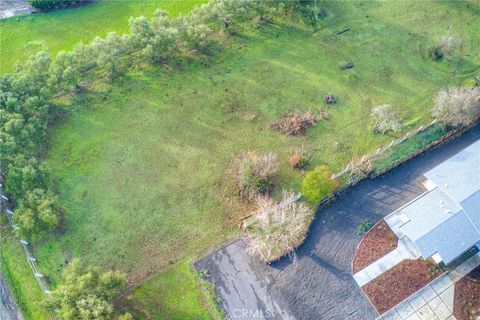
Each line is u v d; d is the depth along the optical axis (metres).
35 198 47.09
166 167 52.69
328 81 60.50
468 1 69.69
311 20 67.06
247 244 47.25
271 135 55.38
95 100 58.25
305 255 46.78
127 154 53.69
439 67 62.12
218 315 43.19
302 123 55.84
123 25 67.50
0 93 52.75
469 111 53.59
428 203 48.12
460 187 48.34
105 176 51.91
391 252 47.06
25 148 51.88
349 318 43.38
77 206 49.62
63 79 56.41
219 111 57.31
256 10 65.06
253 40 64.94
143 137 55.09
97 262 46.16
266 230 45.09
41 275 45.03
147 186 51.22
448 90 58.56
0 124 50.91
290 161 52.78
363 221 49.12
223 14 62.56
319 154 53.84
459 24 67.00
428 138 55.41
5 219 48.53
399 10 69.00
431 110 55.91
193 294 44.34
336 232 48.44
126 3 70.12
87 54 58.31
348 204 50.38
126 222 48.72
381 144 54.75
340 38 65.38
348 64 62.19
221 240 47.66
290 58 62.97
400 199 50.69
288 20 67.31
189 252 46.91
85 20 68.19
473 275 45.69
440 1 69.88
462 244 45.41
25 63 58.53
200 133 55.47
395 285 45.12
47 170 50.47
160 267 45.94
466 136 56.09
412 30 66.44
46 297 43.06
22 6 69.75
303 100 58.47
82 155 53.47
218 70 61.44
